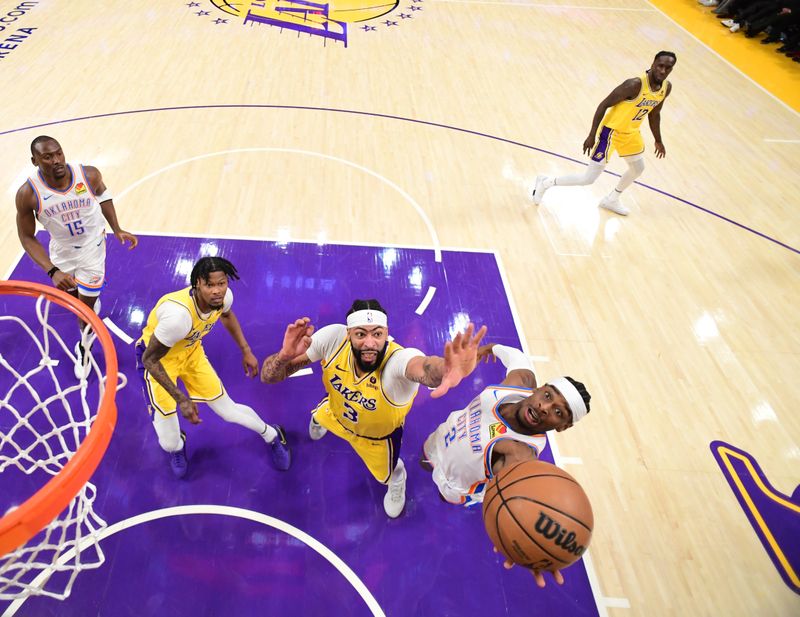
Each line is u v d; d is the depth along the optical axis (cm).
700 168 664
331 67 791
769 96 838
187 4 934
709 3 1132
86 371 287
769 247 554
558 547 209
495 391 256
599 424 382
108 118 629
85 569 284
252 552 300
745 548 325
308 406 375
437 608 287
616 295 484
